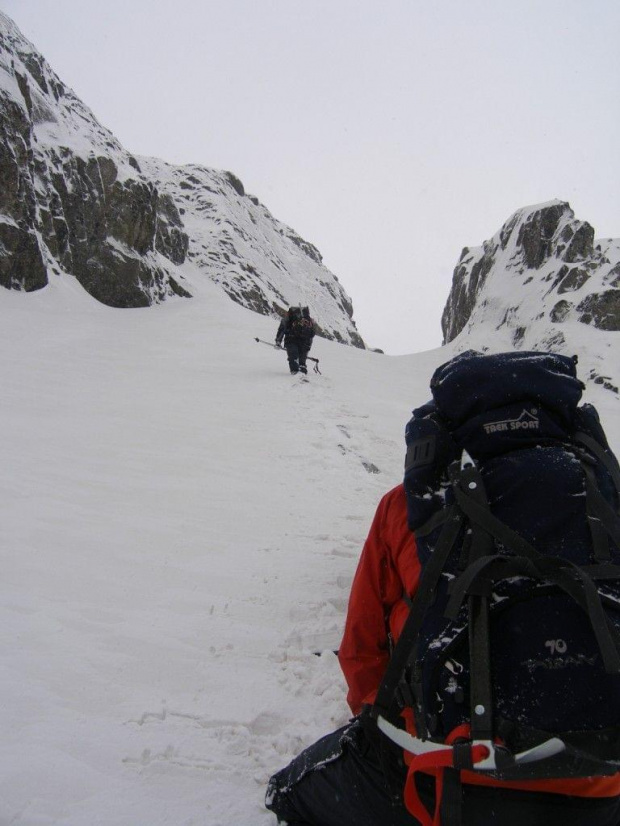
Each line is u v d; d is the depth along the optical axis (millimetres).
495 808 1510
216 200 52719
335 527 5754
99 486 6438
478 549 1599
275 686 3217
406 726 1712
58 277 24328
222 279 42062
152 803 2432
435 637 1570
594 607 1452
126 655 3400
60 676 3174
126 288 26641
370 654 1994
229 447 8617
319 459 8297
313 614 3994
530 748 1390
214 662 3395
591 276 31750
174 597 4102
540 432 1775
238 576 4465
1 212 21828
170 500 6195
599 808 1552
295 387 13914
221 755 2713
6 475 6383
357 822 1825
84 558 4609
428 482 1785
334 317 55281
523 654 1473
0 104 21875
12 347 15164
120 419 9719
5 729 2766
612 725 1440
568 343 28141
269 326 26219
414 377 24781
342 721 2988
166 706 3012
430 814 1587
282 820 2062
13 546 4684
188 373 14883
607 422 20016
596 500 1652
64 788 2465
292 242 66938
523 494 1656
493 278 38656
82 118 31375
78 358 15227
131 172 28906
